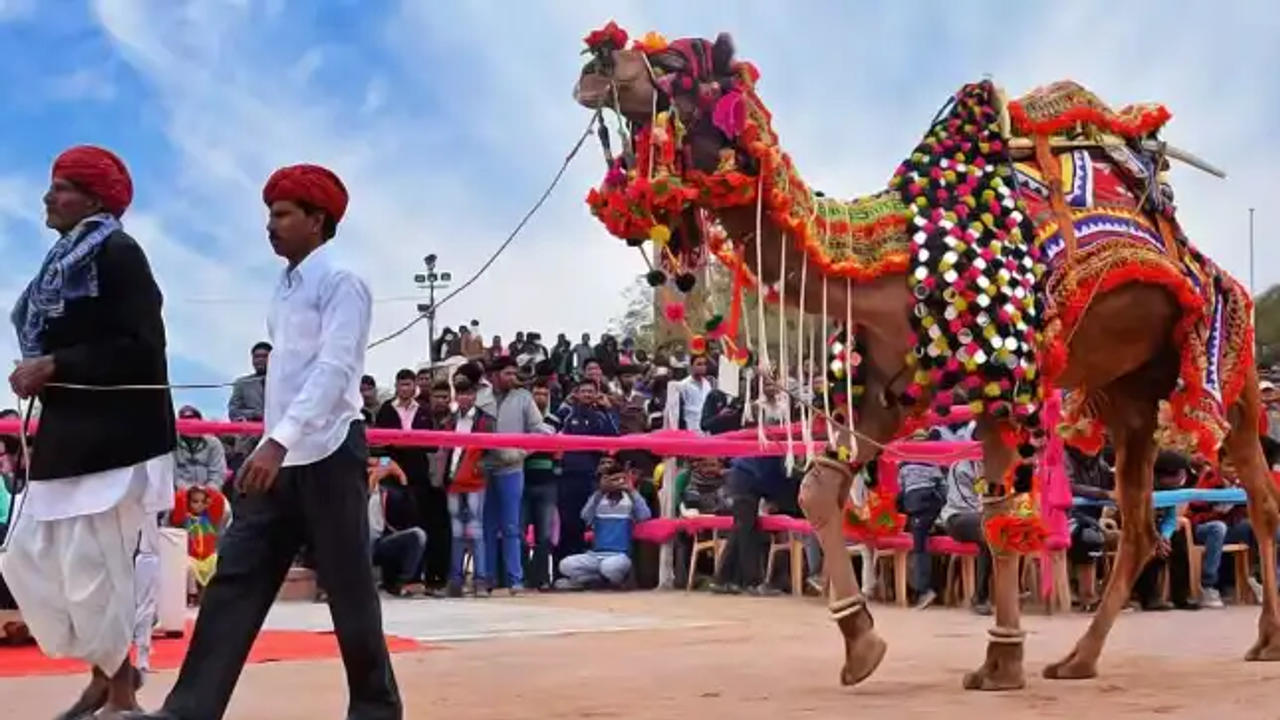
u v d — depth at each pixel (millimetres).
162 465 5266
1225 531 13078
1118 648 8539
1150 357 7348
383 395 16781
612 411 16656
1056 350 6617
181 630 9406
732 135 6145
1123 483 7410
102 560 5117
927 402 6559
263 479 4422
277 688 6754
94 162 5254
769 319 6582
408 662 7969
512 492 14438
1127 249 6887
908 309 6379
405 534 14133
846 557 6496
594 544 15859
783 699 6176
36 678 7410
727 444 11531
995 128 6805
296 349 4652
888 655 8195
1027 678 6887
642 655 8305
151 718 4430
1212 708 5695
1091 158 7242
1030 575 12508
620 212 6117
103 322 5133
